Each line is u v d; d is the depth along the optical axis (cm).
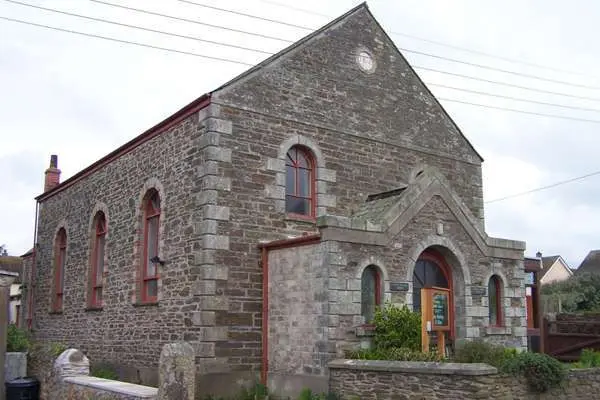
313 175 1656
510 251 1650
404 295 1420
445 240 1517
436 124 1961
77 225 2191
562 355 1764
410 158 1864
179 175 1573
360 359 1235
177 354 909
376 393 1166
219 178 1466
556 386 1177
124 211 1847
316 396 1253
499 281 1633
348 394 1209
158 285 1602
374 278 1406
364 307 1381
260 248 1497
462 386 1059
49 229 2450
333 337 1290
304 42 1686
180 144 1588
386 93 1850
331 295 1302
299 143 1623
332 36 1756
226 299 1431
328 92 1711
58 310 2255
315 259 1348
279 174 1564
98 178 2061
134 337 1689
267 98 1580
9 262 4378
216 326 1409
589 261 5334
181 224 1535
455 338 1523
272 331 1439
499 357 1176
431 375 1099
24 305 2644
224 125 1494
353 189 1709
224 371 1403
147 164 1741
